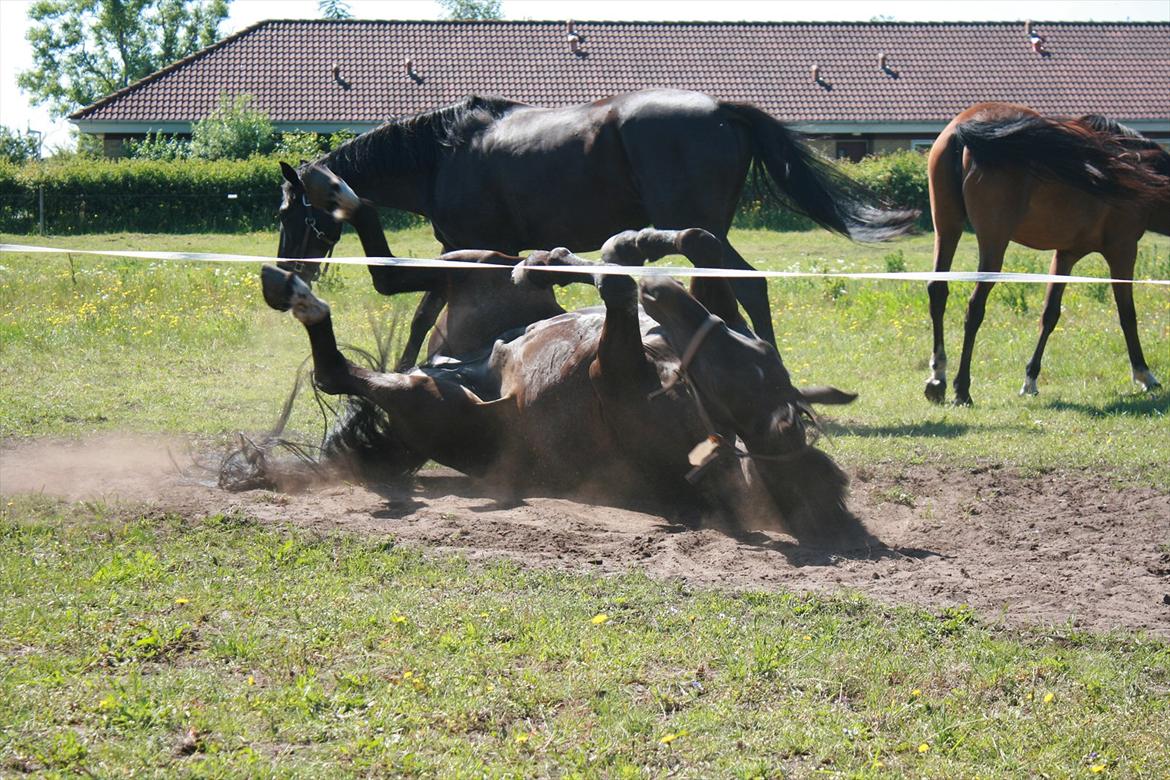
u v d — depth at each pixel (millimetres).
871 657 5281
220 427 10336
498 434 7812
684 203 11016
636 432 7043
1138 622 5812
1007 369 14203
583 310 7645
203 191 38812
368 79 49500
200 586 5996
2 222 37812
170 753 4336
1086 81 50625
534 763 4340
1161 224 13141
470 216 11789
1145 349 14945
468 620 5590
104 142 50031
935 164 12875
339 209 8766
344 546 6711
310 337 7879
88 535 6840
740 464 7109
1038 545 7180
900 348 15219
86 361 13680
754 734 4602
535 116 11625
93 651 5152
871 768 4371
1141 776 4371
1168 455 9578
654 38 52188
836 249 30969
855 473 9031
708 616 5727
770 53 51656
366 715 4660
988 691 5027
